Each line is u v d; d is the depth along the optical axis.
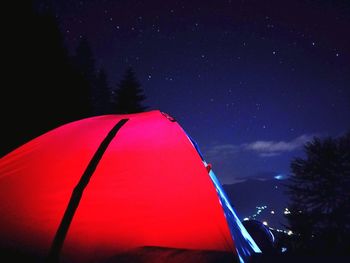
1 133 9.70
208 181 2.86
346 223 18.69
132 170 2.95
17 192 2.83
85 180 2.87
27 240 2.48
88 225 2.57
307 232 18.39
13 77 11.45
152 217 2.63
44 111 11.84
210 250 2.46
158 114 3.79
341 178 20.50
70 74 15.50
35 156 3.22
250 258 2.62
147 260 2.38
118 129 3.46
